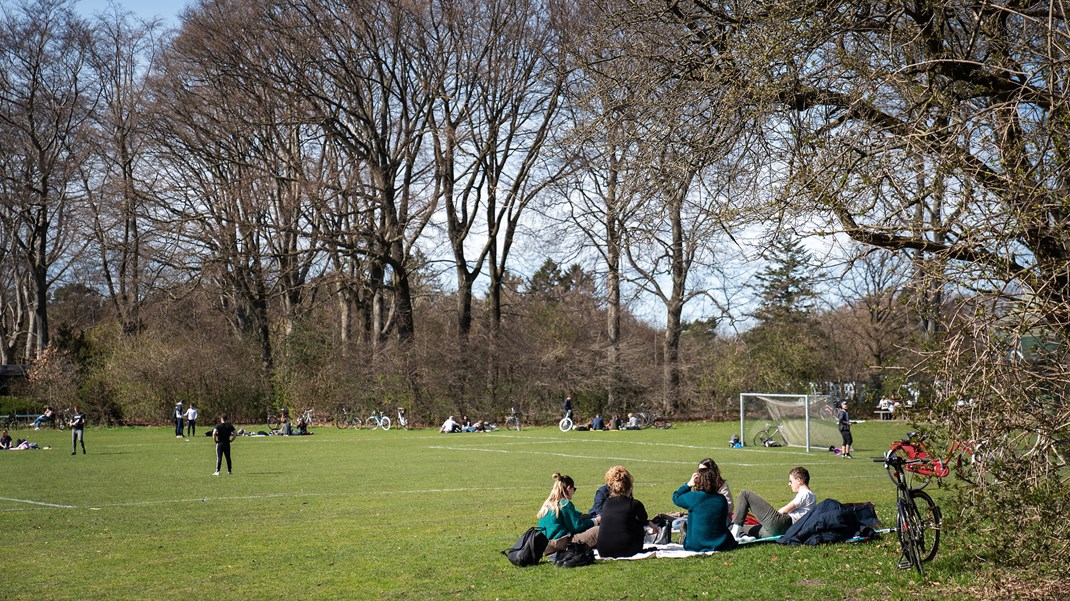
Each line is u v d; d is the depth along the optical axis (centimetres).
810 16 1076
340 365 5906
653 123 1348
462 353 5941
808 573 1025
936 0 1012
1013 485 752
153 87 5041
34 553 1350
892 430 4891
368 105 5388
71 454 3547
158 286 5434
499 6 4872
